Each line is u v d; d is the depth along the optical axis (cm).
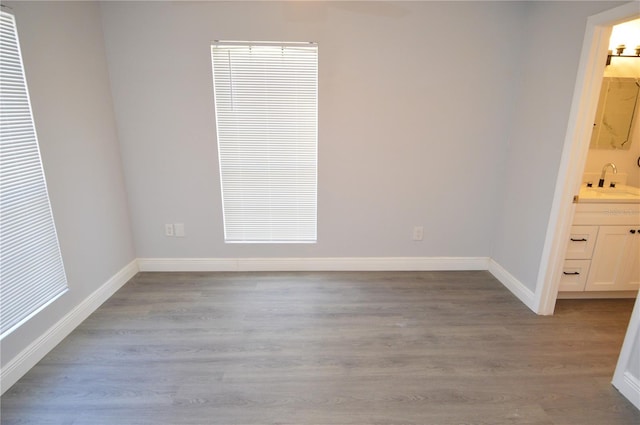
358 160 303
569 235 241
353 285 301
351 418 164
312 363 202
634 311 172
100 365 199
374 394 179
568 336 230
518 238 283
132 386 183
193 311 258
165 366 199
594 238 254
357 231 322
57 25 218
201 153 297
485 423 162
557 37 235
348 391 181
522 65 277
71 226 232
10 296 184
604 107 284
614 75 278
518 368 199
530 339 227
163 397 176
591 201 244
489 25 275
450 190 312
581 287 266
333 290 292
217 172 302
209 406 171
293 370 196
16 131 187
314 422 162
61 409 168
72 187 233
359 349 215
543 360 206
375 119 293
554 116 238
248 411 168
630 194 261
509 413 168
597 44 204
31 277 199
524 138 274
